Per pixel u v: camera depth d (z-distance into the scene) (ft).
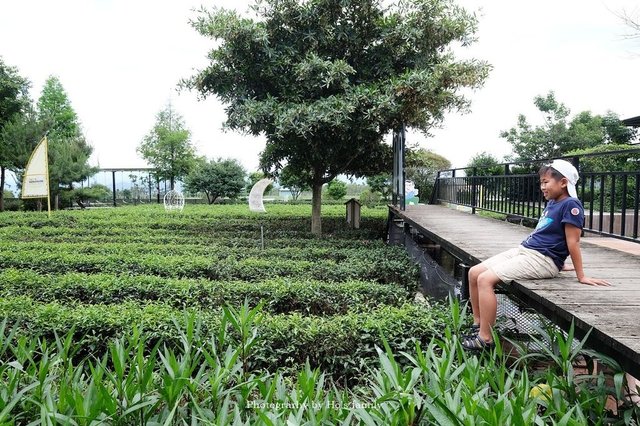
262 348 12.58
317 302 17.63
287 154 34.22
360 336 12.98
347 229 38.47
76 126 106.22
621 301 9.37
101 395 7.04
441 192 40.22
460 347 8.79
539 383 9.59
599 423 6.55
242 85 32.48
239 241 30.94
